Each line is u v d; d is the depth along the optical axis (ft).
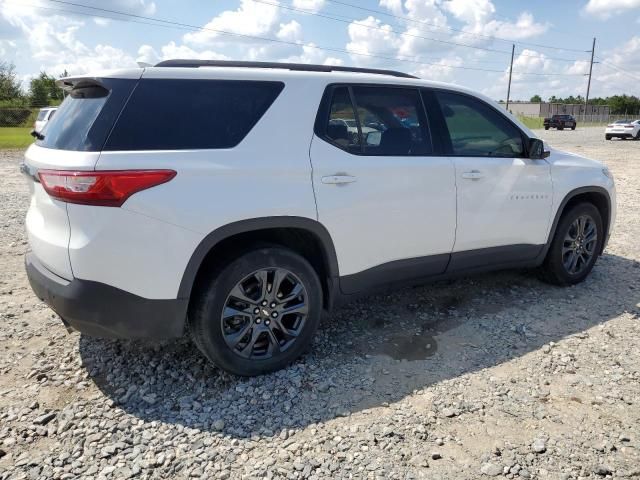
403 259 12.39
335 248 11.25
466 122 13.55
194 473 8.14
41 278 9.93
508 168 13.85
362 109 11.75
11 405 9.81
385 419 9.50
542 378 10.90
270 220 10.24
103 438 8.93
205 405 9.89
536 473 8.17
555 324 13.53
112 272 9.13
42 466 8.23
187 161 9.49
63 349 11.99
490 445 8.82
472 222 13.33
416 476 8.09
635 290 16.07
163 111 9.64
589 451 8.67
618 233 23.38
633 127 94.63
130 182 8.95
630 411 9.77
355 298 12.18
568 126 148.77
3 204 28.99
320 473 8.15
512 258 14.64
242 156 10.03
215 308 10.02
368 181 11.41
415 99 12.72
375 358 11.73
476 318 13.88
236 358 10.46
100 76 9.58
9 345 12.16
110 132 9.16
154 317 9.56
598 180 16.17
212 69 10.36
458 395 10.28
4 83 159.74
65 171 8.95
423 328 13.28
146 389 10.39
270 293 10.64
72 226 9.16
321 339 12.64
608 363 11.53
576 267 16.34
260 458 8.49
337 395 10.26
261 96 10.58
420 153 12.51
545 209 14.83
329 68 12.05
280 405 9.91
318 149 10.91
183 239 9.43
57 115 10.71
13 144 75.66
